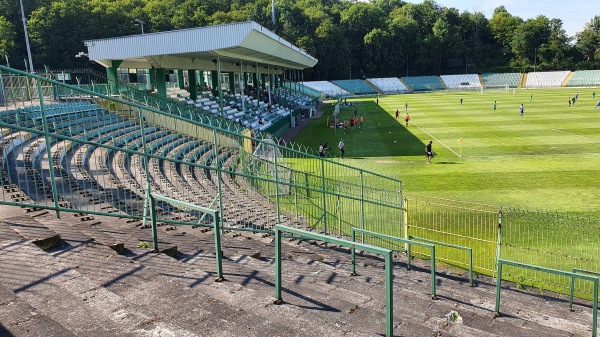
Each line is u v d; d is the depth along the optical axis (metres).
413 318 6.56
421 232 14.92
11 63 68.19
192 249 7.86
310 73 121.06
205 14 96.56
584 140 32.69
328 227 14.24
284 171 17.69
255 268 7.55
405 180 23.02
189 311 4.77
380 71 129.50
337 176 23.06
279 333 4.48
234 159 18.31
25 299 4.57
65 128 14.26
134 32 81.06
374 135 39.97
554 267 12.07
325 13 132.00
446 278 10.31
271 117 45.56
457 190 20.81
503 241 14.02
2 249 5.77
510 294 9.64
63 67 72.62
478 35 136.38
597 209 17.20
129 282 5.41
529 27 124.00
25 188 9.93
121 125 15.66
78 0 75.94
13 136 12.30
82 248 6.35
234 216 11.94
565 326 7.66
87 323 4.18
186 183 14.11
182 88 48.72
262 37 31.42
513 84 115.94
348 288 7.85
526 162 26.31
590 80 108.19
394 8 153.50
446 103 70.25
